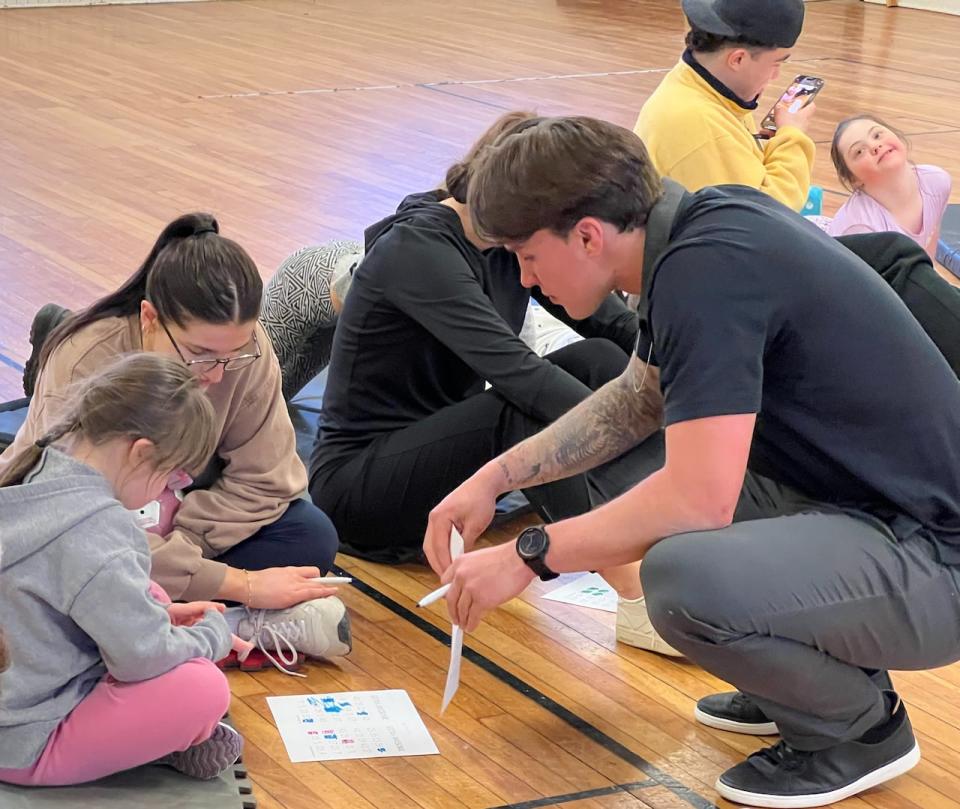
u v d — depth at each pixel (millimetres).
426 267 2600
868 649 1895
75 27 10500
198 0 12188
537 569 1903
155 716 1854
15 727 1813
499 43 10430
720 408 1748
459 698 2291
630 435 2090
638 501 1848
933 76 9188
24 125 6980
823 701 1921
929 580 1885
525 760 2107
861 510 1921
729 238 1764
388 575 2764
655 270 1776
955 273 4664
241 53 9586
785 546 1846
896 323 1841
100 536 1788
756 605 1818
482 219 1837
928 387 1854
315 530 2477
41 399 2123
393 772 2051
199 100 7848
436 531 2115
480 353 2576
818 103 8070
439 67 9281
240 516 2396
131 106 7594
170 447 1825
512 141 1812
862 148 4008
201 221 2113
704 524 1826
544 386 2545
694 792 2045
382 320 2684
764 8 3127
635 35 11000
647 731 2213
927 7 12438
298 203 5637
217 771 1966
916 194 4066
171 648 1852
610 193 1773
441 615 2600
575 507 2514
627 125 7559
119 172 6062
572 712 2262
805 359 1810
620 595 2477
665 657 2463
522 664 2418
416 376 2775
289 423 2473
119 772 1952
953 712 2314
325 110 7691
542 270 1847
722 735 2211
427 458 2664
